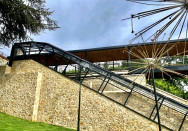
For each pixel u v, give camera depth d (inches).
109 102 350.0
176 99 423.2
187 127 335.6
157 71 535.2
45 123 376.2
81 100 375.6
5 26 422.3
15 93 432.8
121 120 323.6
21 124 322.7
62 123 365.7
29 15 416.8
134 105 401.1
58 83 421.4
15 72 503.5
